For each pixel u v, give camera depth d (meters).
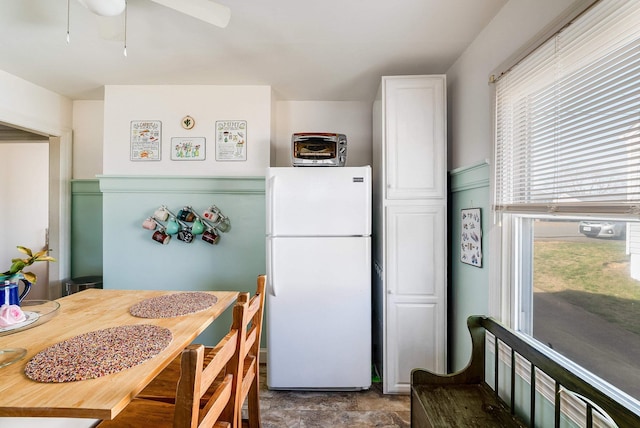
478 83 1.72
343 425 1.74
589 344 1.03
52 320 1.21
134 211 2.46
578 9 0.96
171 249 2.48
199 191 2.47
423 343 2.01
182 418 0.67
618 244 0.92
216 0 1.42
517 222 1.40
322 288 1.99
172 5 1.27
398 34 1.72
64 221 2.73
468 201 1.83
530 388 1.22
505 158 1.41
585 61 0.96
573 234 1.10
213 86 2.45
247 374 1.22
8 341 1.00
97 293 1.63
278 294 2.00
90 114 2.80
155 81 2.38
